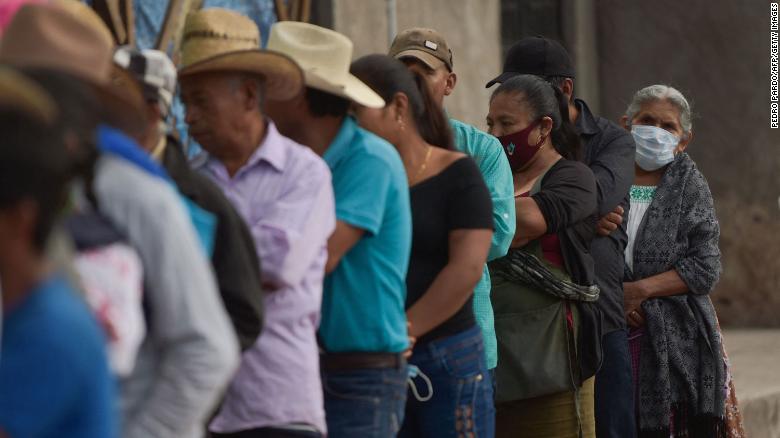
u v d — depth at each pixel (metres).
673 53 33.53
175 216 8.12
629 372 17.12
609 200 16.97
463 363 13.29
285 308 10.88
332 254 11.89
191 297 8.09
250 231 9.98
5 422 6.50
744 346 30.41
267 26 24.20
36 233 6.49
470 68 27.83
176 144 9.94
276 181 11.02
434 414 13.35
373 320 12.09
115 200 7.97
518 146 16.09
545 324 15.88
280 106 12.10
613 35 33.91
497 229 14.94
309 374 10.98
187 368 8.09
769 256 32.97
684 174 18.61
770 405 24.89
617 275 17.14
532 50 18.19
